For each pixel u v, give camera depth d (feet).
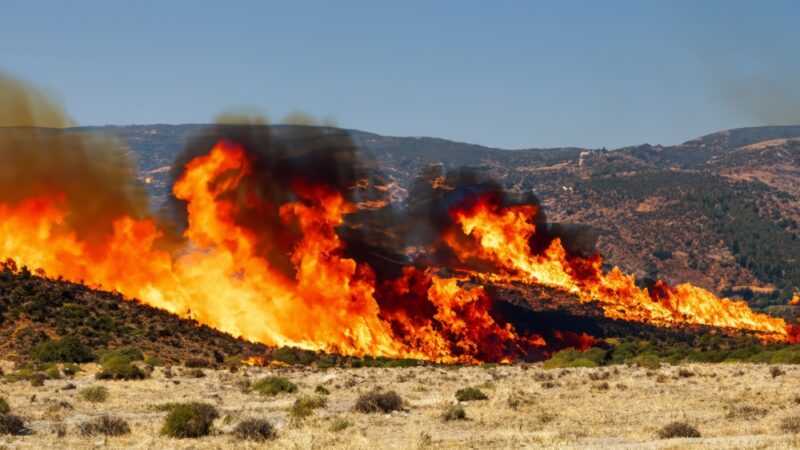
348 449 109.70
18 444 115.96
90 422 126.52
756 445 101.45
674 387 177.06
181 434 121.49
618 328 520.01
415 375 223.71
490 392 169.89
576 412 143.84
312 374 229.04
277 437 119.75
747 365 235.81
